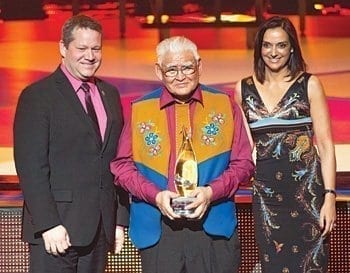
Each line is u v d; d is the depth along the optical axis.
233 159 5.62
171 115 5.57
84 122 5.62
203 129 5.55
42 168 5.50
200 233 5.57
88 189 5.64
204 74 12.35
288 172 6.02
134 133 5.60
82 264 5.72
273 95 6.02
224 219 5.59
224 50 12.61
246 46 12.61
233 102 5.71
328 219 5.97
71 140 5.59
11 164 11.16
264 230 6.12
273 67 5.96
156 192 5.44
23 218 5.77
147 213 5.59
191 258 5.58
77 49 5.56
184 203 5.33
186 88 5.45
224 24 12.62
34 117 5.52
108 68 12.47
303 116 5.99
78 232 5.60
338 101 12.05
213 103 5.60
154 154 5.55
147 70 12.48
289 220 6.05
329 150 5.97
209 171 5.51
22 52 12.52
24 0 12.50
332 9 12.58
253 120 6.07
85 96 5.69
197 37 12.66
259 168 6.09
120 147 5.69
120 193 5.90
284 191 6.04
